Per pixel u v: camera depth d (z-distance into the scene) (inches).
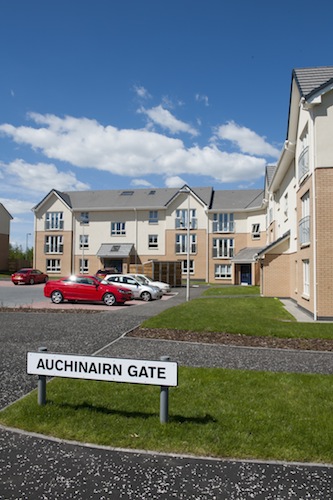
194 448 157.5
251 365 282.5
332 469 145.2
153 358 298.2
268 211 1227.9
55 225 1656.0
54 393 215.0
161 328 414.6
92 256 1626.5
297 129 682.2
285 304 725.9
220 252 1545.3
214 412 191.9
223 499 126.6
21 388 228.1
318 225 532.1
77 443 162.1
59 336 381.7
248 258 1362.0
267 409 196.7
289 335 382.9
